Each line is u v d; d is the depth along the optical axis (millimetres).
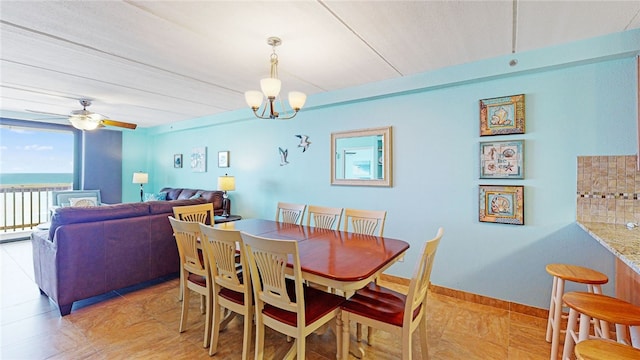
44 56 2541
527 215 2561
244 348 1859
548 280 2486
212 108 4672
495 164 2689
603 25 2035
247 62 2684
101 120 4043
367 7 1810
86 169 5934
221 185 4625
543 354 2016
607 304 1522
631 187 2195
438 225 3012
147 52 2459
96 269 2734
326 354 2045
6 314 2561
